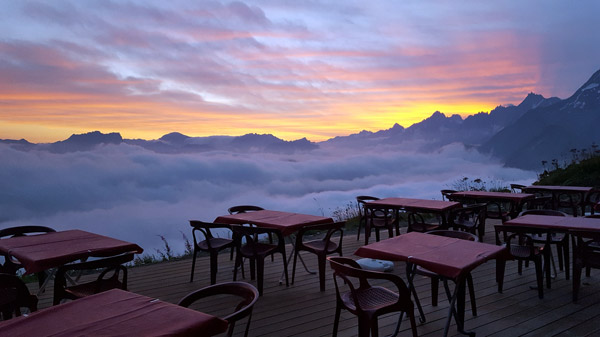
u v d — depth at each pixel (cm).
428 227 595
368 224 686
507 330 343
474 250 319
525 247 450
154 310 200
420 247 330
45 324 184
